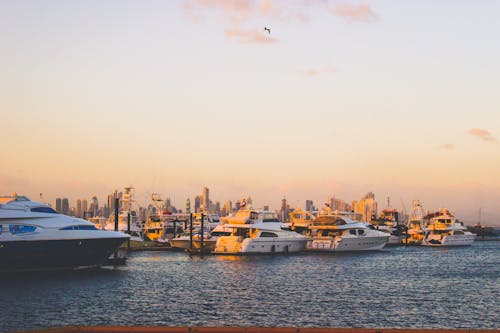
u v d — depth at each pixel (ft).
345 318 153.79
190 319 150.41
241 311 161.48
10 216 230.07
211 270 277.23
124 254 386.11
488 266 319.27
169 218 517.55
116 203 323.78
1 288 203.00
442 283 233.55
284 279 241.55
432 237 533.14
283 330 89.51
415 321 151.74
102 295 189.88
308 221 425.28
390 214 644.69
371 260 351.67
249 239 363.56
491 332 91.91
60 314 156.87
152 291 200.34
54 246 236.84
